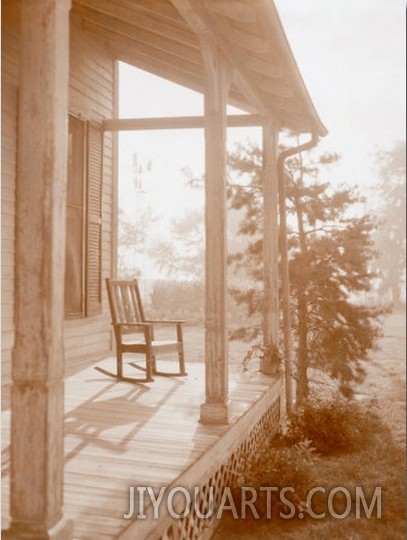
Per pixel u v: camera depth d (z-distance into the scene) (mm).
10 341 6211
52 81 2395
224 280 4965
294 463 5309
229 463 4945
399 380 12258
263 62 5582
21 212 2395
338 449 6945
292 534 4582
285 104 7184
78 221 7773
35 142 2389
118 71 8891
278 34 4500
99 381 6961
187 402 5805
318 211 9352
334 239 9469
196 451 4098
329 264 9398
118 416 5188
